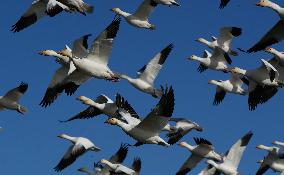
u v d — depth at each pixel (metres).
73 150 19.42
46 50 19.92
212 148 20.34
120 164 19.31
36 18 18.83
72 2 17.55
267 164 20.38
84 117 19.66
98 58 16.77
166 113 15.09
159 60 20.39
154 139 15.45
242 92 22.31
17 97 19.59
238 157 20.06
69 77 18.64
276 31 16.48
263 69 17.62
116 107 18.80
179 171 20.88
